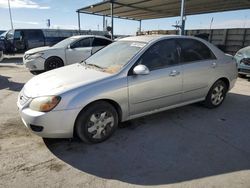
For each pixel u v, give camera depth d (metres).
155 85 4.04
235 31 14.96
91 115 3.51
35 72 9.92
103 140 3.72
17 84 7.80
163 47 4.28
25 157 3.29
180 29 11.70
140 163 3.19
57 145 3.62
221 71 5.07
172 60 4.34
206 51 4.93
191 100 4.77
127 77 3.75
